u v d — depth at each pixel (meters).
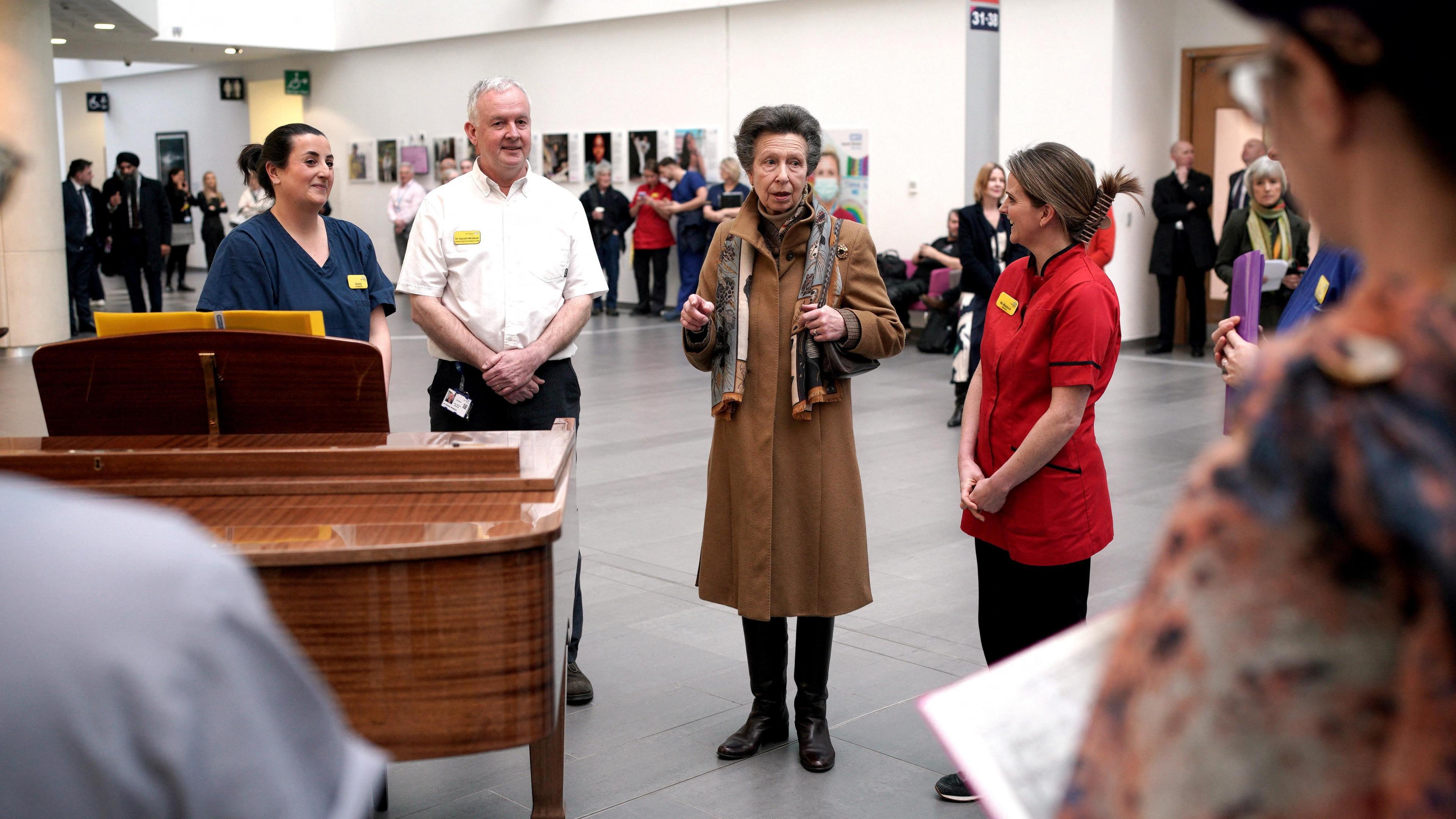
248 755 0.74
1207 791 0.65
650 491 6.56
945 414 8.66
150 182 15.31
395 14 18.08
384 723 2.06
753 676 3.52
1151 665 0.69
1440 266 0.63
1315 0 0.61
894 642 4.32
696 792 3.23
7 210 0.98
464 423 3.86
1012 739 0.94
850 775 3.33
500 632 2.07
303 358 2.71
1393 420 0.59
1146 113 11.95
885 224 13.27
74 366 2.70
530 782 3.36
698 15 14.62
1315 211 0.69
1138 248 12.06
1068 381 2.79
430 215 3.85
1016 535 2.96
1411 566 0.60
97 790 0.68
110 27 16.11
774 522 3.32
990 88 12.31
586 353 11.98
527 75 16.73
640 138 15.48
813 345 3.25
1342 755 0.63
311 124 20.27
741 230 3.33
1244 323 2.84
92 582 0.70
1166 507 6.04
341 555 1.99
